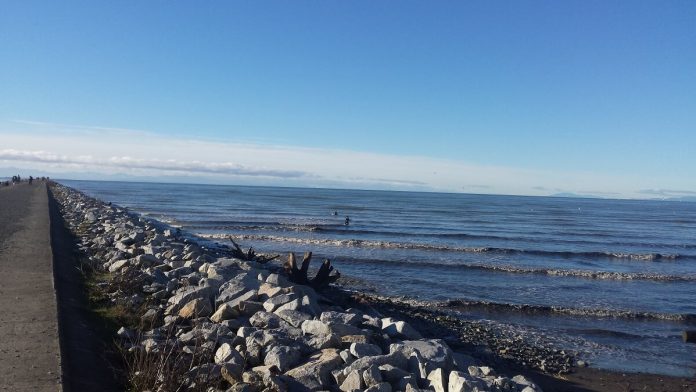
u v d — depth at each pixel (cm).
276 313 822
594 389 956
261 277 1130
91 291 973
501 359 1095
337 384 570
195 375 541
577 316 1544
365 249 2953
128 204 6919
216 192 13900
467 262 2577
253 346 646
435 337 1223
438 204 10962
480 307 1605
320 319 809
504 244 3572
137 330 731
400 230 4300
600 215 9100
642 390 965
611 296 1891
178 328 745
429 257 2708
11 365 559
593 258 3081
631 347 1246
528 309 1602
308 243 3134
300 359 631
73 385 528
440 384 580
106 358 633
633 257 3161
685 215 10844
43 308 779
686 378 1042
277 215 5619
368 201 11144
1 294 871
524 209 10244
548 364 1084
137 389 539
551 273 2347
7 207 3120
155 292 976
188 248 1727
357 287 1838
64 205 3950
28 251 1366
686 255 3338
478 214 7450
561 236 4431
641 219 8362
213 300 912
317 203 9188
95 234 2022
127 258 1366
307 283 1488
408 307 1538
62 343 631
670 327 1466
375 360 609
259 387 530
